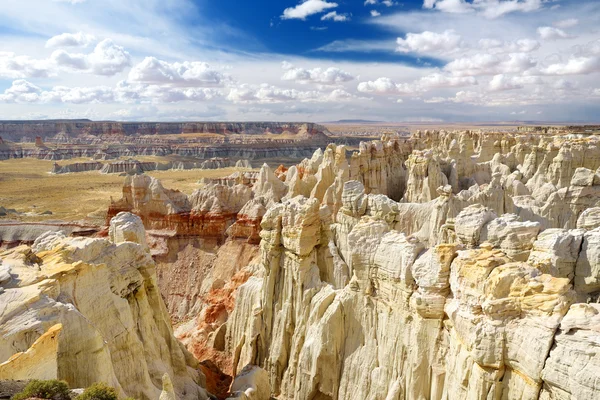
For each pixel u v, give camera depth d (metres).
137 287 35.00
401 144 102.19
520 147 85.88
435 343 26.81
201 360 48.22
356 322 33.41
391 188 90.31
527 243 29.28
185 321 68.44
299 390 35.69
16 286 25.06
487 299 22.38
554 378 19.02
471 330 22.78
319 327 34.31
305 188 81.69
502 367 21.62
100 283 29.86
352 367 32.72
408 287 28.55
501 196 55.19
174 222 80.38
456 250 26.89
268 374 41.31
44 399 18.41
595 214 36.28
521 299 21.48
